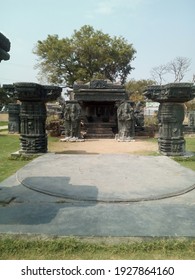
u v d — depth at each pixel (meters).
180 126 8.62
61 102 19.25
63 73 33.81
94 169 6.16
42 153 8.76
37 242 2.72
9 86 8.71
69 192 4.38
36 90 8.31
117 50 34.06
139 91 41.00
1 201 4.00
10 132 19.22
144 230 3.00
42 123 8.98
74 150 11.30
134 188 4.66
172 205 3.87
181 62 39.72
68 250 2.63
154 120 21.67
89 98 18.11
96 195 4.25
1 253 2.62
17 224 3.15
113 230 3.00
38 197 4.26
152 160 7.33
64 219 3.31
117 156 8.00
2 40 3.42
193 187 4.82
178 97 8.20
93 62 33.44
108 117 19.53
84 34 33.47
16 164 7.66
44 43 33.53
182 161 8.19
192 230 3.01
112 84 18.53
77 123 14.98
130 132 15.52
